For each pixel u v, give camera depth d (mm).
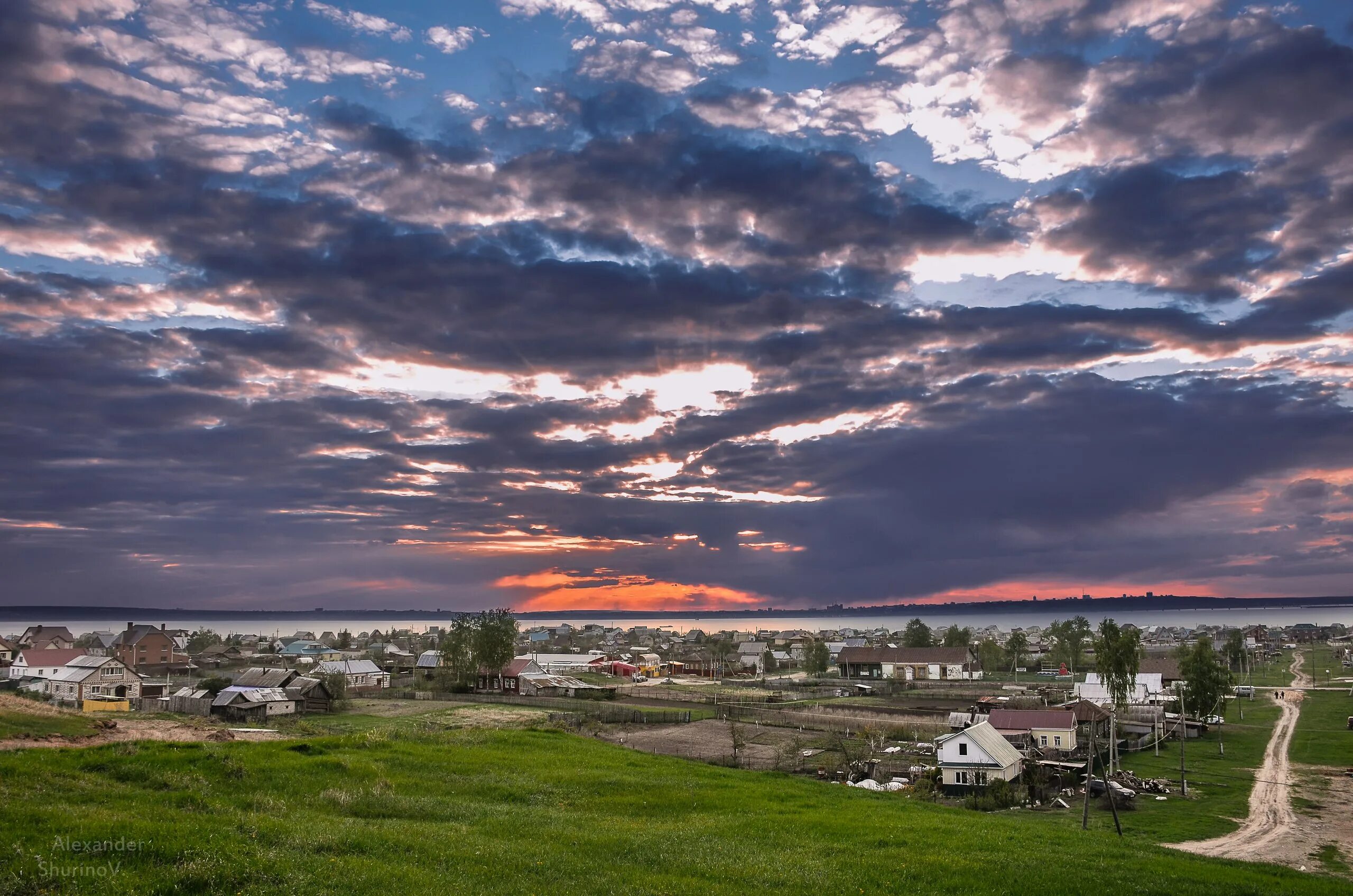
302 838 26859
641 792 45906
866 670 192875
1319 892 32969
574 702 119000
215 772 37531
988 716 92438
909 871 29859
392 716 109688
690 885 26141
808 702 135250
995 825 42969
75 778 32562
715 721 108938
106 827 24219
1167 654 165875
